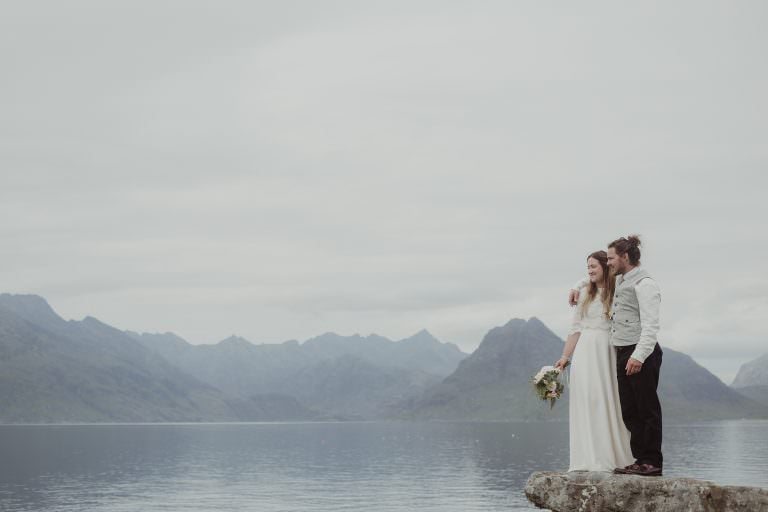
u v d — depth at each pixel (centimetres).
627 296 1155
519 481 19312
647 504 1042
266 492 17512
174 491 18038
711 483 1013
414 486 18312
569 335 1242
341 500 15675
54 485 19612
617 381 1162
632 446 1145
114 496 17100
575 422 1191
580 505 1085
